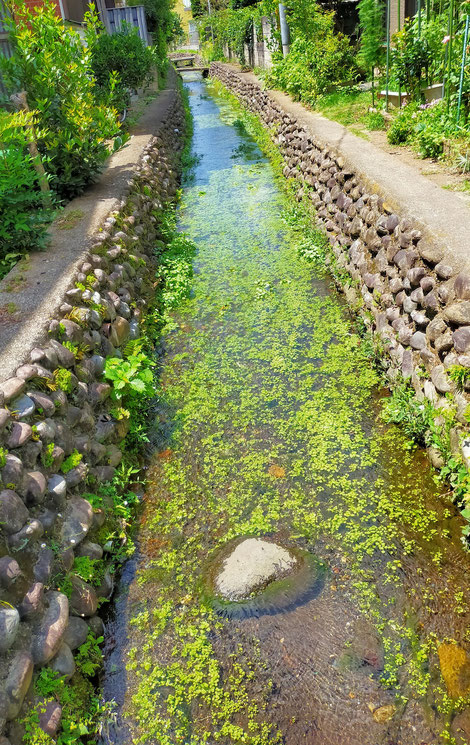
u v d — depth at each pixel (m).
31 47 6.86
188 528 3.69
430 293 4.14
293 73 12.48
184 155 13.50
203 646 2.98
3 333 3.74
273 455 4.22
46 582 2.74
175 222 8.99
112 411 4.19
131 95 15.95
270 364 5.29
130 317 5.39
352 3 13.99
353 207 6.32
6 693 2.23
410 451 4.11
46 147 6.62
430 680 2.74
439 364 3.93
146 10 22.42
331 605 3.13
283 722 2.63
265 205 9.52
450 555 3.34
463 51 6.11
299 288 6.61
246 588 3.23
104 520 3.51
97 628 3.03
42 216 5.39
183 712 2.70
